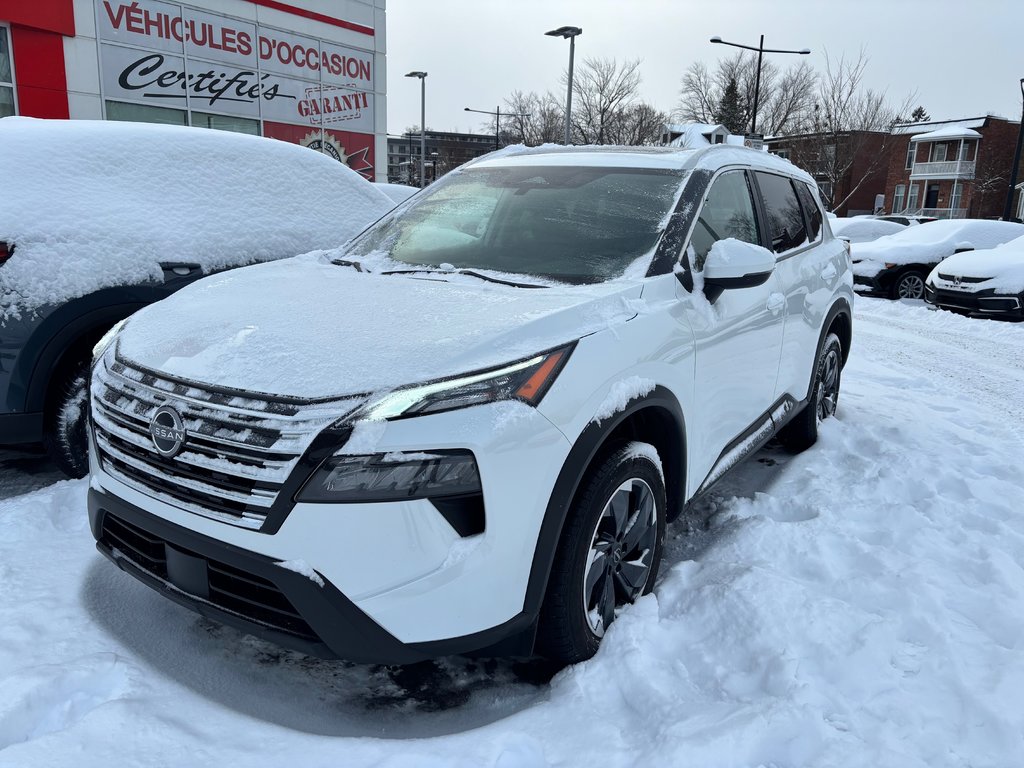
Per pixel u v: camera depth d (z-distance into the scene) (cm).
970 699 220
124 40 1366
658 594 280
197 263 392
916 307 1169
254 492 197
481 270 294
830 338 480
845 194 4853
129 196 384
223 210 417
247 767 192
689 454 288
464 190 356
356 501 191
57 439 353
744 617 255
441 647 201
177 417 209
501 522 202
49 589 270
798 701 214
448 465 195
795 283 393
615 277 280
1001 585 286
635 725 214
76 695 216
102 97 1351
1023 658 239
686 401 279
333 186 479
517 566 208
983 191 5262
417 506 193
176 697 217
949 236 1288
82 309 346
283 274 301
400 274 295
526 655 224
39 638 240
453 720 224
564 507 217
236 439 199
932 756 200
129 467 226
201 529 205
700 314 288
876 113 4050
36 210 347
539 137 4566
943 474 400
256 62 1606
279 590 196
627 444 250
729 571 288
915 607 266
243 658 245
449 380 202
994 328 989
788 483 402
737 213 351
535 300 249
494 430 200
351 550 191
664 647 246
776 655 235
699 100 4997
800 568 301
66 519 325
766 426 375
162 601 270
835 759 198
